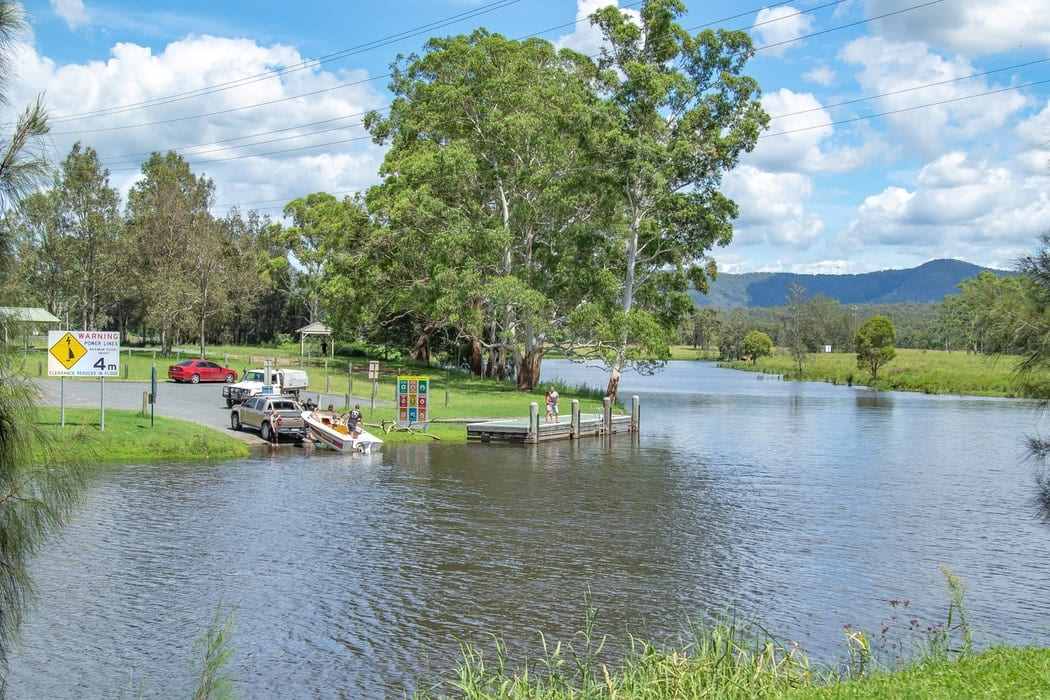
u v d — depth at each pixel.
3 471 7.17
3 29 7.13
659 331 64.75
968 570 22.27
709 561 22.80
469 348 95.06
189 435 39.19
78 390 55.25
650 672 11.99
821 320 194.50
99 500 28.41
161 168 109.81
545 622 17.72
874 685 10.62
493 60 72.81
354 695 14.05
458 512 28.25
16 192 7.27
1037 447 17.14
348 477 34.25
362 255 80.00
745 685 11.27
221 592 19.16
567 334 70.38
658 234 64.81
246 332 140.88
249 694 13.98
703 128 61.62
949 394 98.38
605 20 62.59
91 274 95.38
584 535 25.50
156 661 15.16
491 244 69.12
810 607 19.00
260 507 27.98
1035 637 17.12
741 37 60.53
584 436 51.59
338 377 72.56
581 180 65.50
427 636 16.80
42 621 17.06
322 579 20.31
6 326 7.26
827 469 39.50
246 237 130.38
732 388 105.94
